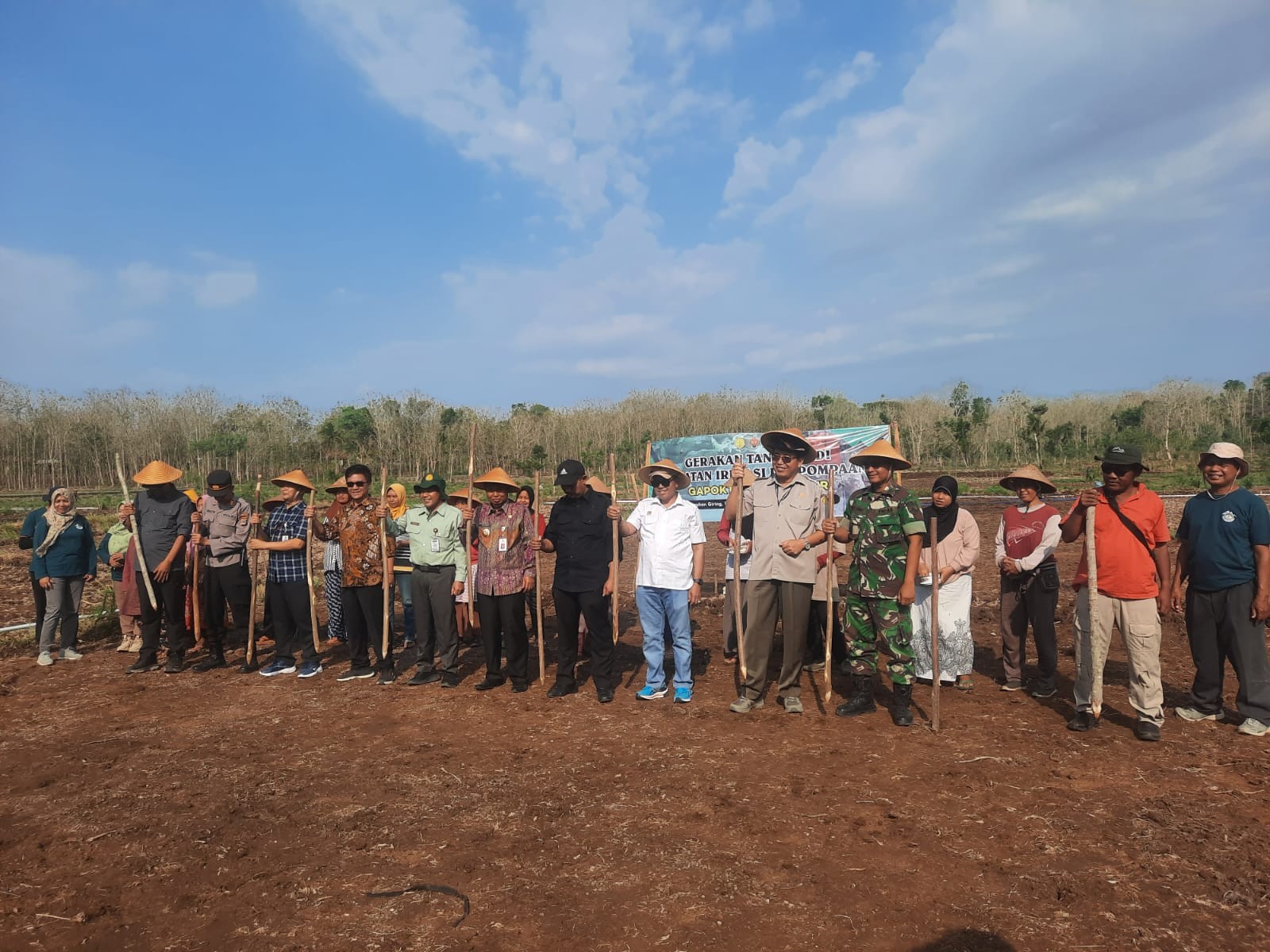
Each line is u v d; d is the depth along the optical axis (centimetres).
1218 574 530
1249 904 317
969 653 642
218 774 491
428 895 341
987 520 1995
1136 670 518
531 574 673
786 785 448
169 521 757
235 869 369
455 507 705
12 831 415
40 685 727
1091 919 309
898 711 555
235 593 764
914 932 304
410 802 441
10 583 1328
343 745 543
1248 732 518
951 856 362
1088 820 396
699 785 452
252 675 744
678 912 321
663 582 624
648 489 904
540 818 415
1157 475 3466
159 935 317
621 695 656
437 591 684
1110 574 526
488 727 574
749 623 599
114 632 956
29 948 310
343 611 712
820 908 321
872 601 563
